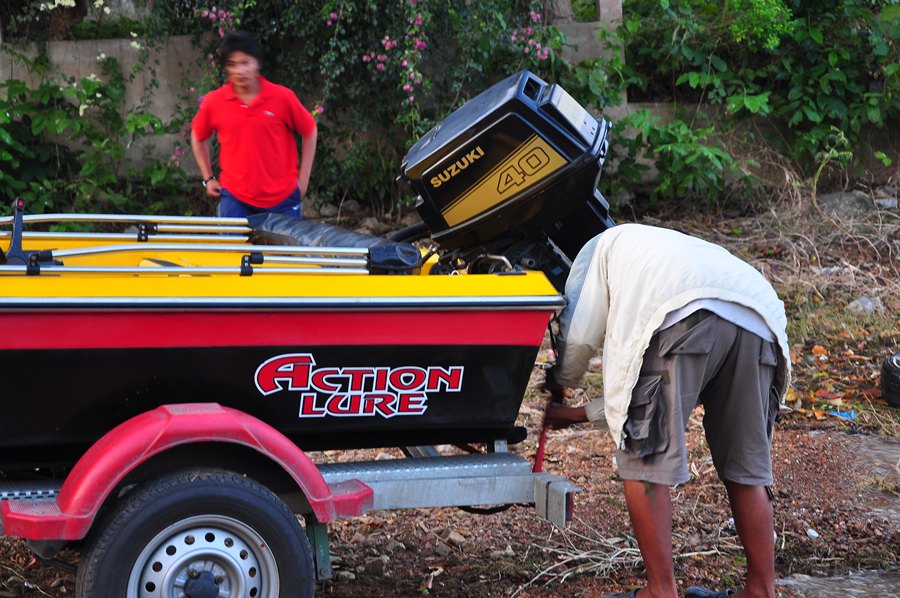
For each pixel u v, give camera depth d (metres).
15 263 3.37
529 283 3.53
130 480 3.27
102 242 4.37
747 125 10.05
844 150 9.98
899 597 4.00
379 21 8.88
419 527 4.66
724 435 3.49
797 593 4.02
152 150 9.41
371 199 9.69
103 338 3.13
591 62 9.40
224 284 3.24
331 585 4.04
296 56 9.27
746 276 3.40
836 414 6.12
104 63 9.30
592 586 4.11
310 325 3.30
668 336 3.31
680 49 9.86
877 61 10.02
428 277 3.46
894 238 9.19
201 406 3.18
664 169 9.59
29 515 3.00
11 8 9.29
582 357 3.58
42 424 3.18
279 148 6.04
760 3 9.27
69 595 3.87
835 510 4.87
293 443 3.30
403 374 3.45
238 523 3.18
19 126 9.19
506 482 3.65
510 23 9.24
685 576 4.18
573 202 4.08
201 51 9.41
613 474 5.27
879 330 7.39
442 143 4.05
